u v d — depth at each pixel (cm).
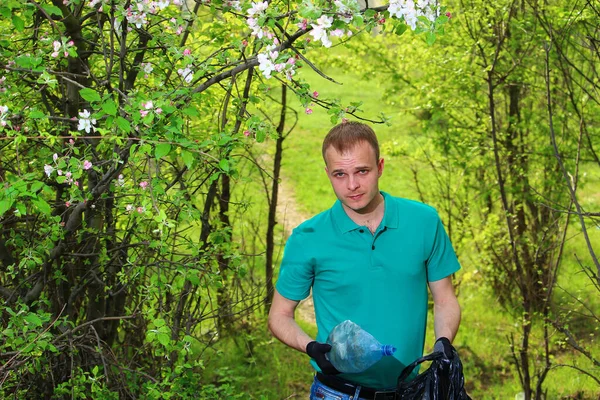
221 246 360
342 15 254
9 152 381
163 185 309
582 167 875
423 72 812
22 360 293
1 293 348
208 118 450
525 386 547
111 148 321
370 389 260
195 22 363
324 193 1334
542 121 718
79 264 398
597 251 962
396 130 1418
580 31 586
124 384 327
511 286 795
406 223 258
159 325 278
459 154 773
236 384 604
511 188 725
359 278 257
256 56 303
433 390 240
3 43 307
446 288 270
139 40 368
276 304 274
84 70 380
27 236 355
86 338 334
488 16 641
